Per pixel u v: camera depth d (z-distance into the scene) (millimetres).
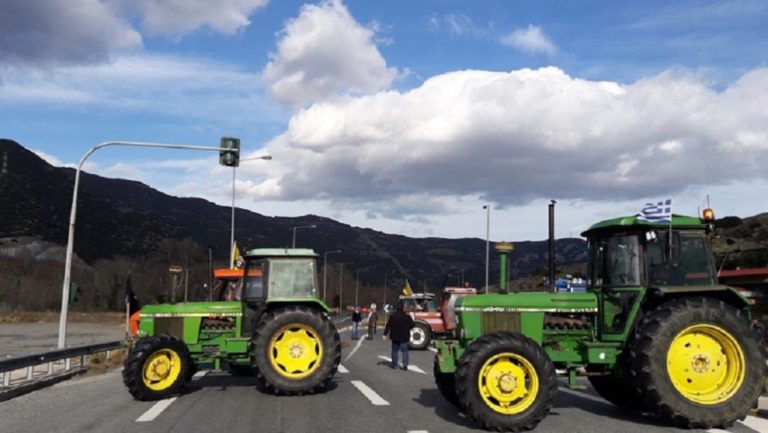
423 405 10594
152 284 73188
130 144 20188
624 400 10289
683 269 9469
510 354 8602
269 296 12680
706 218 9539
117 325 48781
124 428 8664
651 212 9422
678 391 8656
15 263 80750
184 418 9406
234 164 21078
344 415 9633
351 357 20953
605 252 9844
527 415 8453
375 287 142250
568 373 9523
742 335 8852
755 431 8547
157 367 11531
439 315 25500
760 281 18484
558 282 14992
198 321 12883
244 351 12547
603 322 9688
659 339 8742
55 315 57594
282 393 11703
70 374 15031
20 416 9695
